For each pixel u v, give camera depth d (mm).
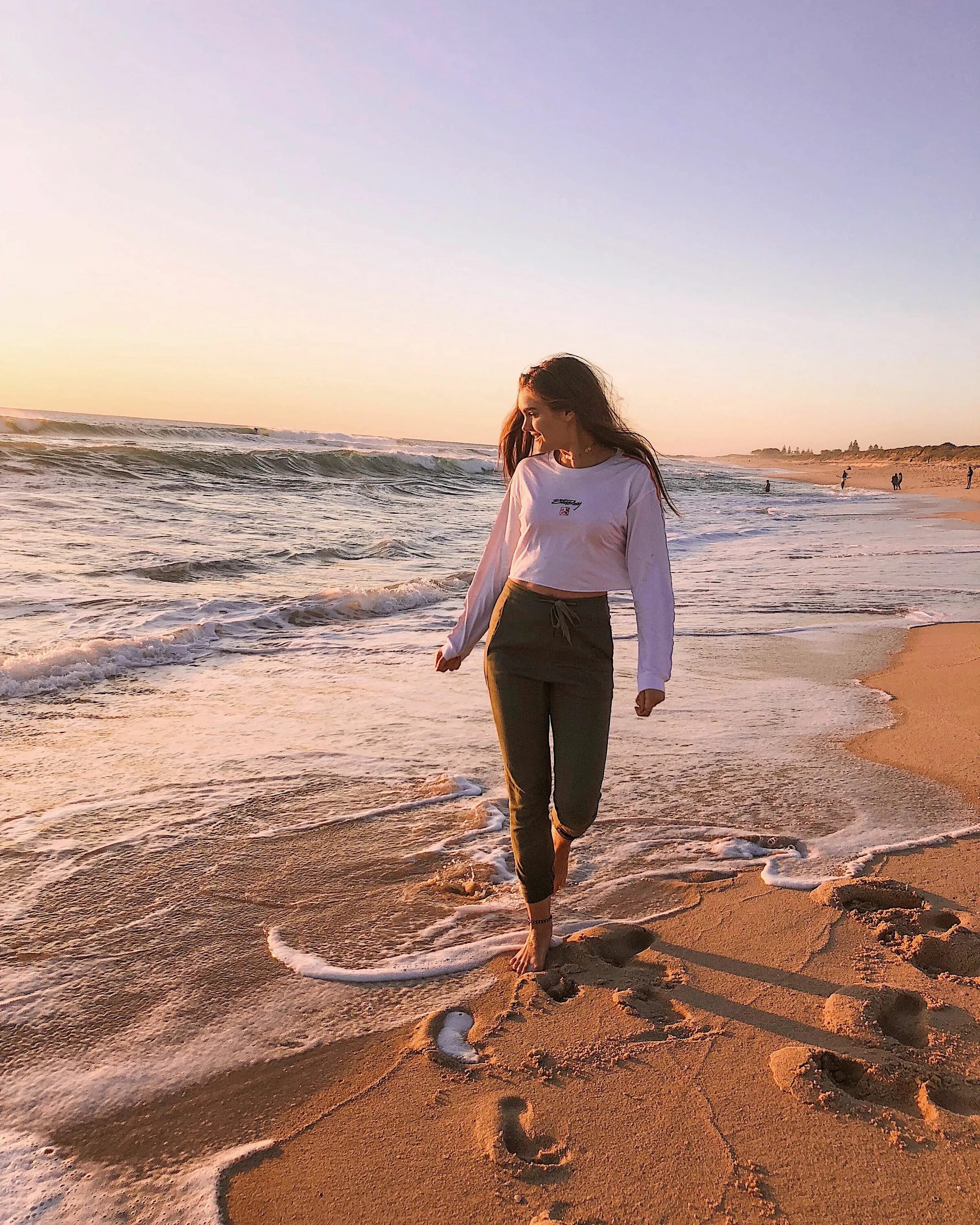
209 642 6805
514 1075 1996
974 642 7086
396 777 3988
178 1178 1703
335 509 18406
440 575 10695
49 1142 1800
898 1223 1583
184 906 2787
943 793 3803
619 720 4867
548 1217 1596
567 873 2756
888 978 2379
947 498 43750
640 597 2410
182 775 3947
